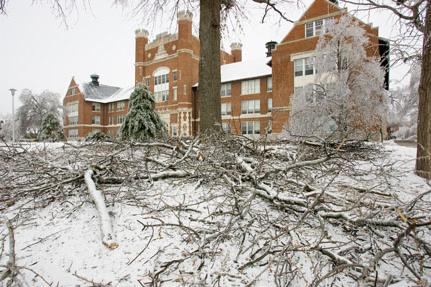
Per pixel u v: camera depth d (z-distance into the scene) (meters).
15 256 1.85
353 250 1.94
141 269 1.83
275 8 8.51
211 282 1.70
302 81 19.36
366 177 4.04
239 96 27.72
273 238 1.87
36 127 37.00
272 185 2.88
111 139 4.57
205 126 6.21
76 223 2.47
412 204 2.14
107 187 3.16
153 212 2.61
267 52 29.47
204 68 6.42
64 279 1.73
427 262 1.85
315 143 4.27
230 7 8.31
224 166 3.54
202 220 2.34
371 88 11.67
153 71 33.41
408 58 4.71
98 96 42.53
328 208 2.33
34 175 3.51
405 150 6.64
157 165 3.88
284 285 1.61
